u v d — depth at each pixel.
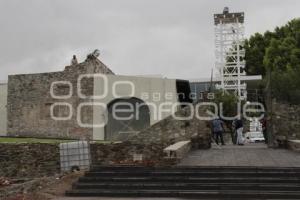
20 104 39.19
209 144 26.72
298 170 17.56
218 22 60.22
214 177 17.17
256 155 22.70
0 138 36.94
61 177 18.69
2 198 16.52
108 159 26.78
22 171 27.97
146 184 16.66
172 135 26.94
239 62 57.47
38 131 38.22
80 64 36.97
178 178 16.98
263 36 67.88
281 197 15.19
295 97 37.28
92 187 16.92
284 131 26.95
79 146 24.08
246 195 15.34
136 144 26.95
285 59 56.44
